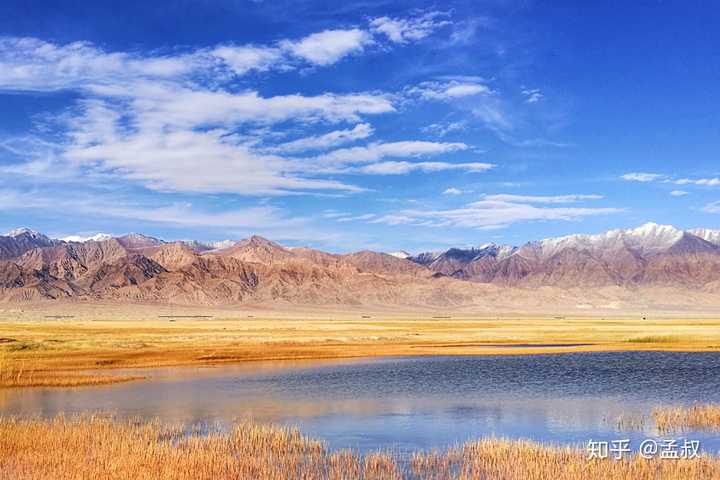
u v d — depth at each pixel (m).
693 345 88.44
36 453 27.06
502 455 28.75
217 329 126.38
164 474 24.66
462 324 161.00
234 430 33.22
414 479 25.95
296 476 25.95
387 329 130.50
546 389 50.84
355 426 36.94
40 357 66.81
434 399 46.16
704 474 26.06
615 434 34.88
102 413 39.28
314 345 86.50
